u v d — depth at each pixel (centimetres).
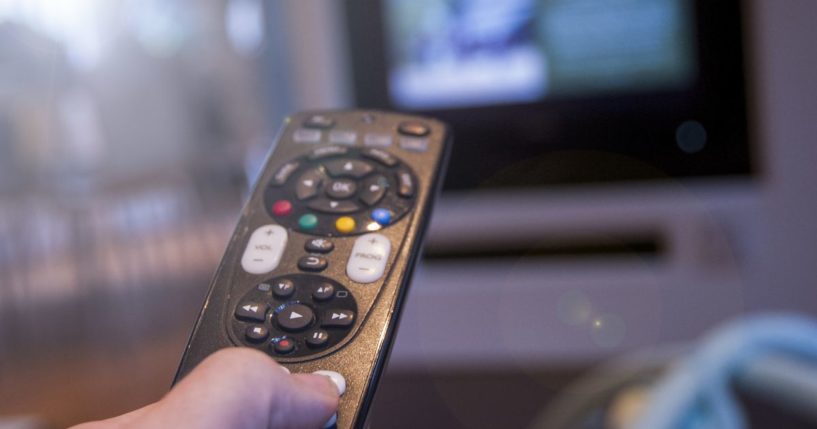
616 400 66
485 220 164
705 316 158
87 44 545
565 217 161
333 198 47
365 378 37
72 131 425
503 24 157
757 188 154
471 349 170
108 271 363
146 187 520
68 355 253
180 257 386
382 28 161
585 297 162
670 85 154
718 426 52
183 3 544
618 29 153
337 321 40
